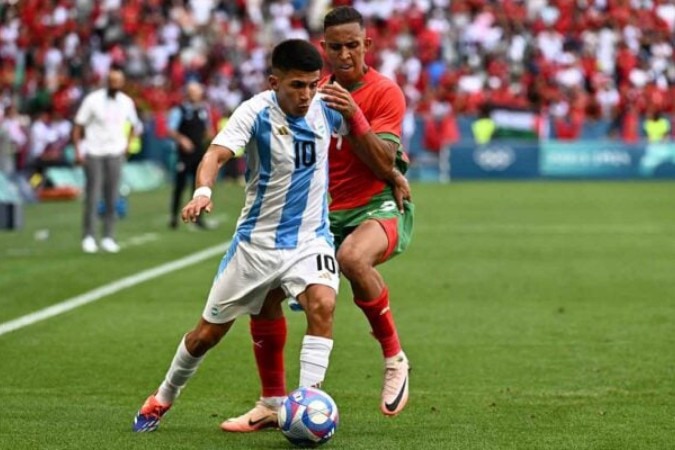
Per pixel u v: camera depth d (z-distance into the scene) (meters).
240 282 26.45
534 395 31.50
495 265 58.78
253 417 27.73
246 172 26.53
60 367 35.22
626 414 29.27
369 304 27.78
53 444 26.22
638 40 150.25
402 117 29.17
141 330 41.19
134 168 120.50
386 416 29.19
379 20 153.75
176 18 152.38
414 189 113.62
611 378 33.53
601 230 75.69
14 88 136.88
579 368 34.94
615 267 57.91
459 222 81.12
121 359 36.38
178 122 76.50
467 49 149.00
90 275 54.78
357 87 29.08
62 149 114.75
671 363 35.50
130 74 143.25
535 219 83.19
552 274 55.47
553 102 138.88
